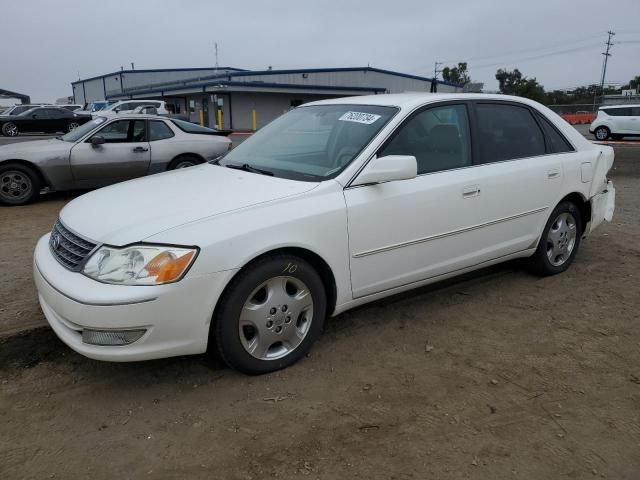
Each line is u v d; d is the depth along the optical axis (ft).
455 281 15.55
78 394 9.95
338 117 13.00
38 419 9.20
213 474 7.93
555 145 15.24
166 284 8.93
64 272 9.57
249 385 10.17
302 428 8.96
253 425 9.04
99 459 8.24
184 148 30.07
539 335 12.34
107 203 10.85
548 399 9.84
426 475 7.91
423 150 12.33
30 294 14.16
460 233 12.80
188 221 9.41
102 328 8.87
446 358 11.27
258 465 8.11
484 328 12.66
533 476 7.93
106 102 126.00
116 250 9.10
